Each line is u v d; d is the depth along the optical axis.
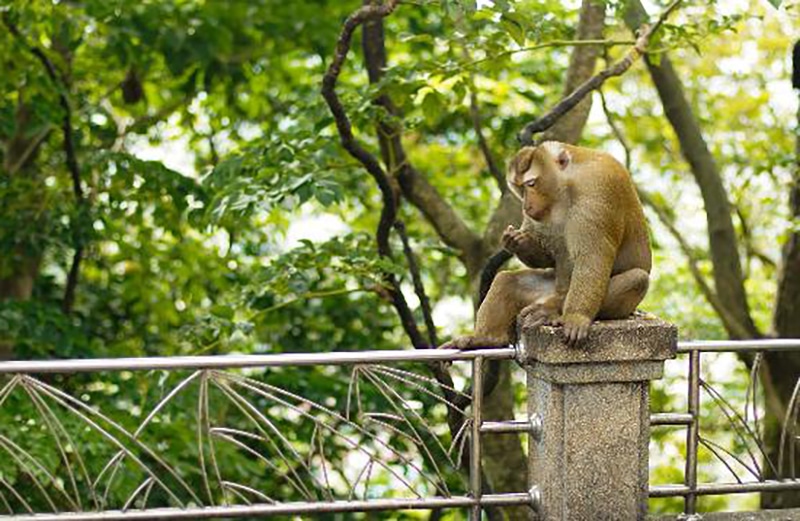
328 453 11.50
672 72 10.57
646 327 5.71
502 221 9.34
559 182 5.63
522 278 6.02
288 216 12.71
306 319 12.49
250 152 9.14
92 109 11.86
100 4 10.80
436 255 13.57
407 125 8.76
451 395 8.23
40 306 10.36
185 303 12.73
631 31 9.21
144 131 12.38
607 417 5.79
